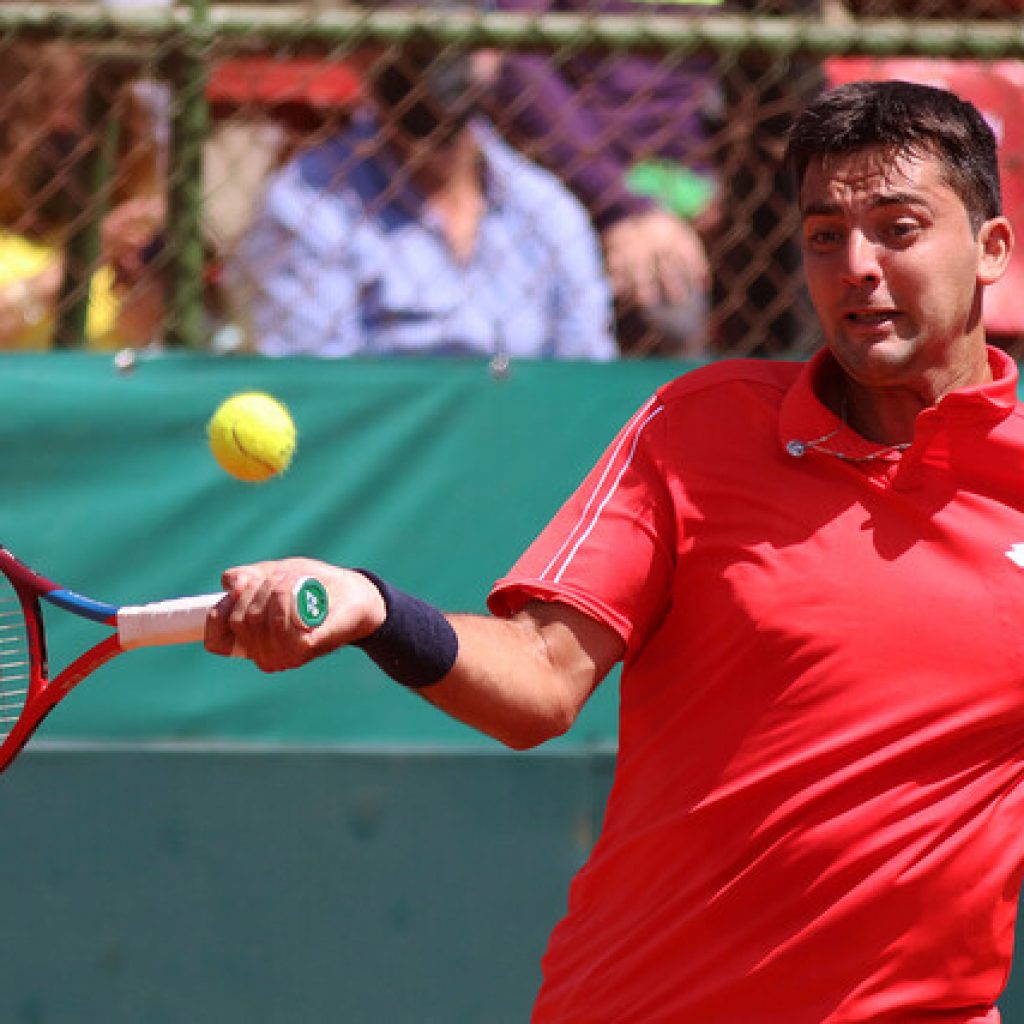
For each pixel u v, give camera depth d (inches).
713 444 328.2
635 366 575.8
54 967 559.8
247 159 661.9
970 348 329.7
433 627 286.0
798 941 313.9
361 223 608.7
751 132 617.9
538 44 590.9
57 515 562.9
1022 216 622.8
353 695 568.7
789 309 621.9
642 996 324.5
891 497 317.7
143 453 565.6
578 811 565.6
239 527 567.5
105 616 335.3
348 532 569.0
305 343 619.8
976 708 313.4
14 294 634.8
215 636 269.3
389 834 563.2
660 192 682.8
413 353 618.2
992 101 619.8
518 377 573.6
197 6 585.6
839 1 637.9
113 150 610.2
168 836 561.6
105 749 559.5
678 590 326.0
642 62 676.7
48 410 563.8
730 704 320.2
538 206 636.1
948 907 313.6
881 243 314.8
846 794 313.9
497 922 562.9
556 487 572.7
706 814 319.9
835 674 313.6
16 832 559.8
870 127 314.3
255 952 561.3
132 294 618.2
